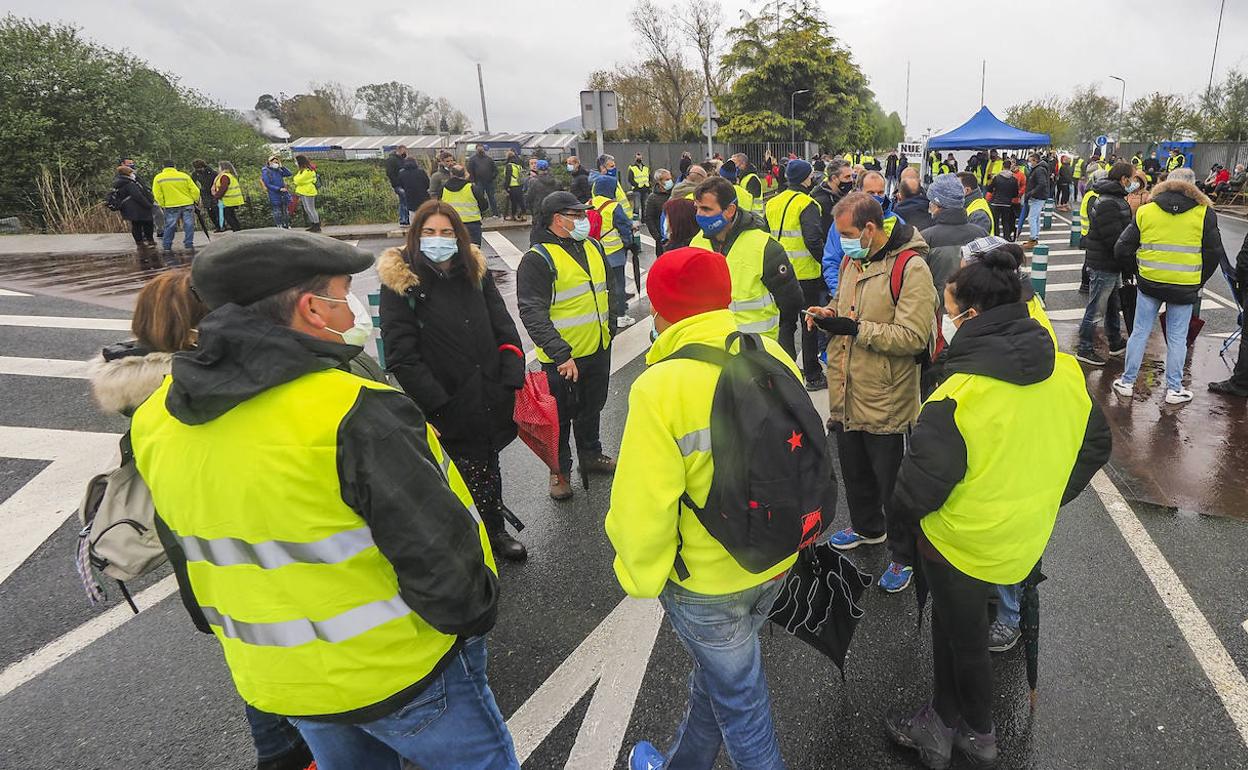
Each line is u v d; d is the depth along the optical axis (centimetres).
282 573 139
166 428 140
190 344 192
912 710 263
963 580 212
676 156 2858
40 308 886
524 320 391
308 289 142
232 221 1545
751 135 3803
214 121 2261
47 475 469
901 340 304
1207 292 917
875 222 307
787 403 164
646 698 277
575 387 409
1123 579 335
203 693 286
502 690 284
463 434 337
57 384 624
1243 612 310
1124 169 603
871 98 4381
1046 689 270
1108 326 667
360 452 136
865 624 313
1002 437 195
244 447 132
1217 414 520
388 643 150
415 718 161
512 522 362
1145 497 408
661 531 167
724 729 194
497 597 162
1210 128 3400
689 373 165
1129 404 544
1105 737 248
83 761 254
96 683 292
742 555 166
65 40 1828
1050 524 209
